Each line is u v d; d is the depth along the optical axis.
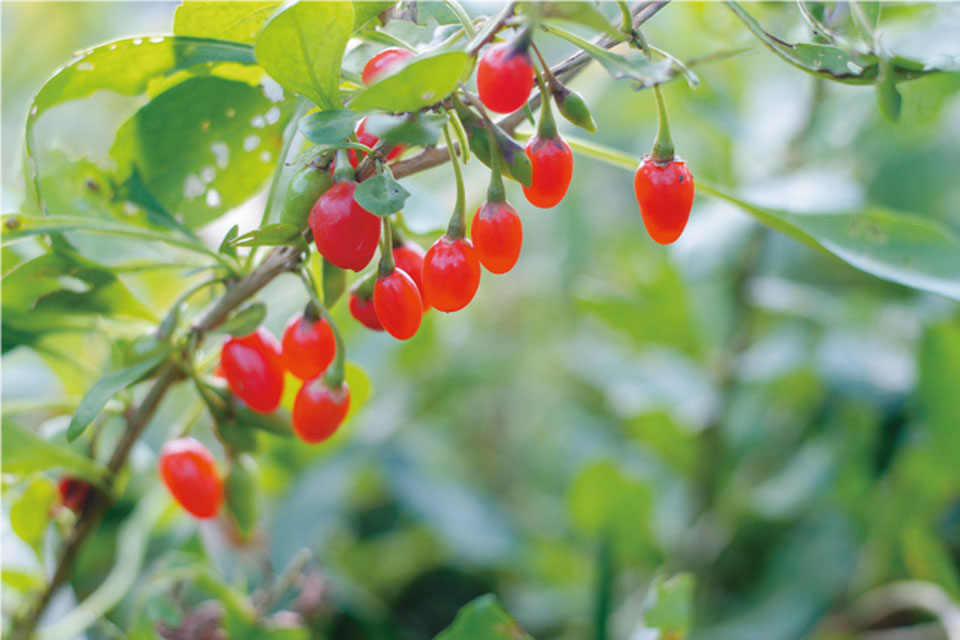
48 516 0.53
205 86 0.50
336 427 0.49
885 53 0.46
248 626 0.55
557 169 0.46
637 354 0.81
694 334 0.71
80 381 0.56
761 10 0.66
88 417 0.48
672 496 0.77
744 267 0.72
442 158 0.48
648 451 0.79
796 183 0.66
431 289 0.46
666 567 0.72
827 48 0.47
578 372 0.86
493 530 0.74
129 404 0.53
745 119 0.75
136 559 0.57
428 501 0.72
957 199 0.82
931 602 0.65
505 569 0.73
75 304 0.51
